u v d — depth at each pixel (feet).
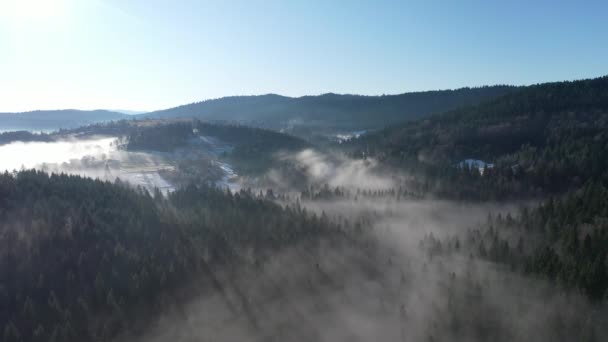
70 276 282.77
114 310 270.26
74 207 364.99
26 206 350.23
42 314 257.34
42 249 297.33
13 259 282.56
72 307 265.95
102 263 299.17
